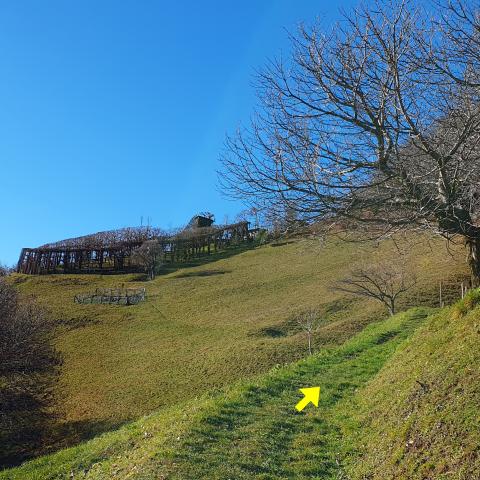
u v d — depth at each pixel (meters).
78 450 11.54
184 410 11.29
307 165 8.07
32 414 25.08
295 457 7.95
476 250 9.04
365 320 33.81
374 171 8.23
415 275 37.19
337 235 8.35
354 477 6.94
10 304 27.86
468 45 7.89
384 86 7.96
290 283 53.00
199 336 39.91
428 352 9.03
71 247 79.38
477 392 6.40
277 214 8.13
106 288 63.12
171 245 78.94
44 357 27.02
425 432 6.54
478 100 7.92
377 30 8.17
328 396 11.20
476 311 8.66
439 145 7.98
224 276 62.56
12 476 11.09
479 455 5.37
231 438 8.70
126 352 38.00
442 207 7.89
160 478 7.16
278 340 34.12
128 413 25.25
